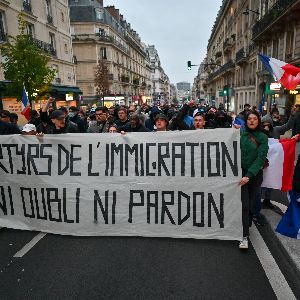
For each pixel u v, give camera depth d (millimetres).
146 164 4309
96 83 43625
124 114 6641
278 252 3795
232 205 4090
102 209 4375
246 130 4105
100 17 46781
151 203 4297
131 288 3143
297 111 6449
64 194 4453
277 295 3000
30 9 20688
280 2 17594
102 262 3633
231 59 41094
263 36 22344
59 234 4461
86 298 3010
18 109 18203
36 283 3254
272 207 5125
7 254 3875
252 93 28703
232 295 3012
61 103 25688
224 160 4129
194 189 4188
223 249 3896
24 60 14039
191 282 3221
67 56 27062
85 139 4430
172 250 3896
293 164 4414
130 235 4309
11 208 4660
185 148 4227
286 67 5277
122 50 54562
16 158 4578
